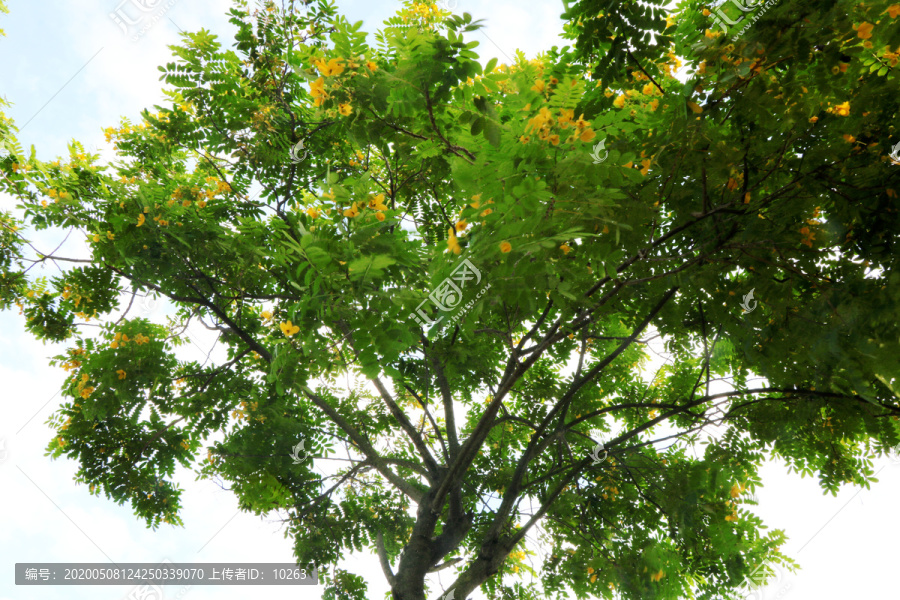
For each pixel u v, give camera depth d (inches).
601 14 150.8
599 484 342.6
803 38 120.0
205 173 303.3
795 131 147.3
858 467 215.6
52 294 315.0
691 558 297.9
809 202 159.9
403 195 279.4
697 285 177.8
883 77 142.3
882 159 149.9
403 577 288.0
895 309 140.9
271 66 275.7
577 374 299.7
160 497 325.4
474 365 290.7
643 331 243.9
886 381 144.3
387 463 342.6
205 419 325.1
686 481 260.7
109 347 302.7
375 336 149.6
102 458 316.8
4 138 278.1
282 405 343.9
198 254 270.4
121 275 309.9
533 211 127.4
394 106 156.9
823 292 159.8
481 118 133.0
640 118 158.1
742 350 197.6
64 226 288.5
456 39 139.2
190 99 282.5
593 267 159.0
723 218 172.6
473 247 134.8
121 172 297.3
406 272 167.9
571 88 129.8
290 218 257.4
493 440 396.2
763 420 224.7
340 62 150.1
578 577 308.8
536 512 307.0
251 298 304.2
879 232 156.3
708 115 142.3
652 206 153.8
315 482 364.5
